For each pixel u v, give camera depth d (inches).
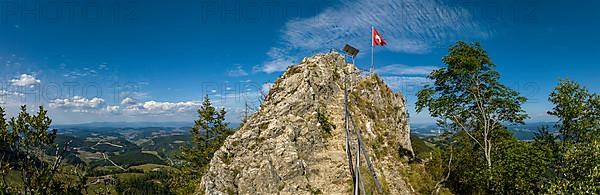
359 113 1871.3
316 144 1606.8
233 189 1488.7
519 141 1706.4
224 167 1540.4
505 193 1633.9
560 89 1801.2
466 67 1836.9
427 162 1955.0
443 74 1955.0
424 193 1668.3
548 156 1614.2
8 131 842.2
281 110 1694.1
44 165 873.5
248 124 1691.7
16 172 841.5
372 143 1743.4
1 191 798.5
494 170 1619.1
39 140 871.7
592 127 1715.1
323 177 1502.2
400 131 2047.2
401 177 1674.5
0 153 826.8
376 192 1454.2
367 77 2190.0
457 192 1829.5
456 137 2009.1
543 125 1867.6
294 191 1446.9
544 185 1470.2
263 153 1534.2
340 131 1691.7
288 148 1529.3
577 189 1218.0
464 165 1872.5
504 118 1879.9
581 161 1321.4
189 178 2760.8
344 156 1571.1
